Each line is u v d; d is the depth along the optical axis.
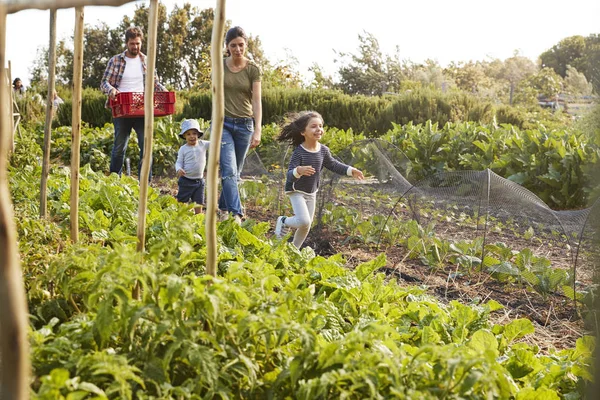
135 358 2.44
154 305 2.44
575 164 10.30
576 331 4.80
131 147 13.47
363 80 35.75
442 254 6.44
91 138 14.77
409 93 18.12
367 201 7.24
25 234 4.09
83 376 2.32
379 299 4.18
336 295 4.08
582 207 10.34
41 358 2.43
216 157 2.88
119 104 8.23
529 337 4.62
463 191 6.84
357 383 2.29
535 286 5.73
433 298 4.58
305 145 6.01
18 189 7.18
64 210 5.87
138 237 3.23
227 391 2.38
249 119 6.84
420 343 3.58
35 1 1.71
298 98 19.00
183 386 2.39
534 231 6.65
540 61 67.69
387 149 7.74
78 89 3.91
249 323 2.48
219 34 2.79
